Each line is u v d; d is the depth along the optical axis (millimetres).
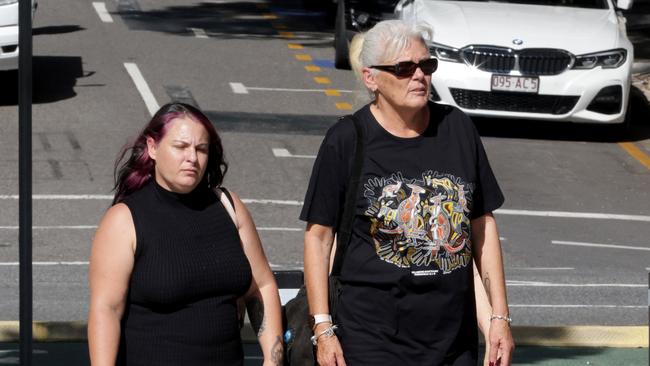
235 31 29484
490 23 19250
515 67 18812
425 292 5512
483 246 5770
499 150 18938
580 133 20375
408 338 5520
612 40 19344
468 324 5656
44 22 29469
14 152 17641
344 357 5570
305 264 5652
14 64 20375
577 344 9727
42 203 15023
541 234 14547
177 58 25422
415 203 5492
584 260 13344
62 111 20328
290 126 20062
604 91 19125
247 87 22953
